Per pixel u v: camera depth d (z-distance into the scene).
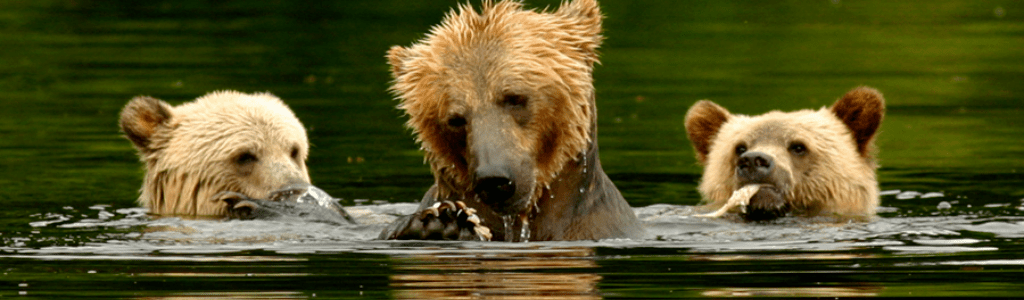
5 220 11.15
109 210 12.08
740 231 10.41
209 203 11.92
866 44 30.30
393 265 8.23
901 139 18.03
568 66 8.47
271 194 11.60
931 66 26.52
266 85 23.36
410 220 8.93
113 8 36.16
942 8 36.88
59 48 28.14
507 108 8.25
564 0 9.20
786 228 10.84
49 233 10.21
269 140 12.01
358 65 26.56
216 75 24.50
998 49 28.98
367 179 14.74
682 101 21.89
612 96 22.52
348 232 10.12
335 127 18.84
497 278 7.76
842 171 13.56
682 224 10.85
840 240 9.75
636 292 7.49
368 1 38.28
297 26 33.22
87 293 7.56
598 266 8.23
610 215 9.28
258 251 9.02
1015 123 19.39
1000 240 9.66
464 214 8.67
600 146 17.39
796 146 13.53
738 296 7.43
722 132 14.64
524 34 8.41
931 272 8.25
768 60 27.69
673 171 15.63
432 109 8.37
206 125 12.14
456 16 8.68
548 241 8.95
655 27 33.59
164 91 22.17
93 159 15.76
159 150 12.34
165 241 9.62
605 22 34.59
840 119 14.38
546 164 8.55
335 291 7.51
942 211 12.34
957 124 19.39
